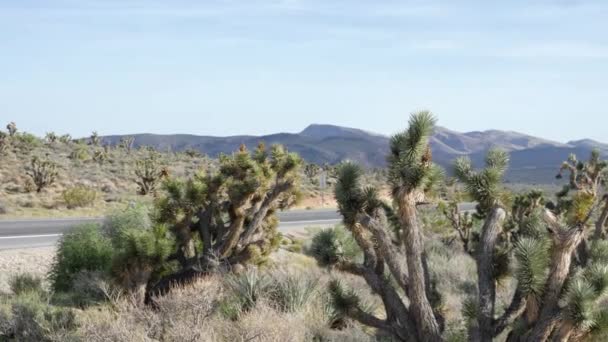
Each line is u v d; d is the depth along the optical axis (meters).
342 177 8.26
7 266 16.86
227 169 13.13
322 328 10.28
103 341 8.39
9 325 9.45
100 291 11.77
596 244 8.06
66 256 13.38
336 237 8.72
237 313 10.43
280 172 13.70
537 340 7.09
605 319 6.92
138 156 67.69
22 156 52.78
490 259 7.89
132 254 11.01
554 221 7.26
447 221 23.55
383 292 8.28
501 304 10.96
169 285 11.89
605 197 11.05
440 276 15.90
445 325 8.98
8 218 29.12
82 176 47.47
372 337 10.29
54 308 10.55
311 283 12.16
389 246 8.05
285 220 33.59
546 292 7.14
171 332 8.59
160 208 12.62
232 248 13.25
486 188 7.86
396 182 7.80
